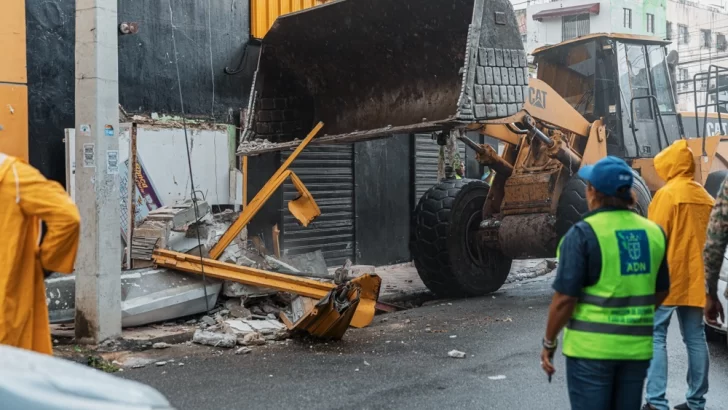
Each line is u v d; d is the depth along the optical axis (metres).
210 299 8.03
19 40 8.82
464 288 10.12
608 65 10.85
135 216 9.22
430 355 6.76
